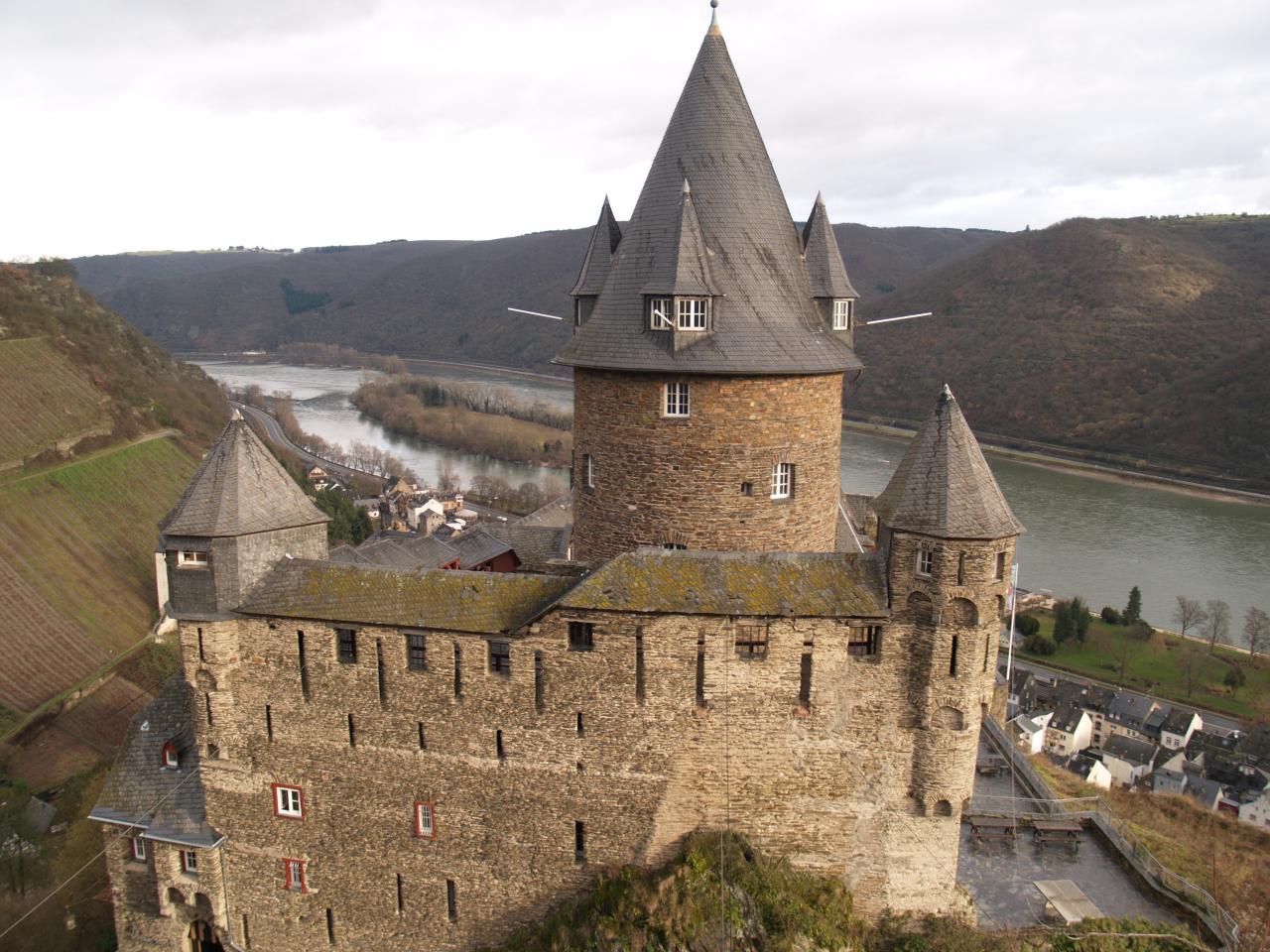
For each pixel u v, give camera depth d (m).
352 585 31.28
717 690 29.62
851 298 35.09
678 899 28.62
